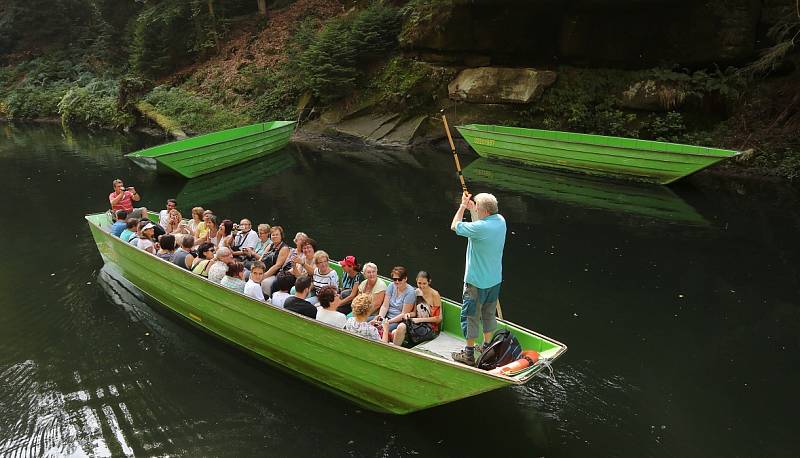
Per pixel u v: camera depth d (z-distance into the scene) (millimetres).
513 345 4160
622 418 4402
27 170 13578
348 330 4508
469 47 15141
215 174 13039
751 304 6172
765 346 5359
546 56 14812
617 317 5949
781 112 11680
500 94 14492
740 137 11734
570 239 8219
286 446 4207
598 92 13633
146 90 20547
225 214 9742
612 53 13688
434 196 10578
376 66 16797
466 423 4410
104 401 4777
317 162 13812
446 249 7930
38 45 26469
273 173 12836
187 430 4398
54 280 7223
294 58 17859
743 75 12234
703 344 5410
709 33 12344
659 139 12367
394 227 8867
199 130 17641
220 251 5672
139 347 5637
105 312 6375
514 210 9641
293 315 4656
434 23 15156
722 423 4320
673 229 8516
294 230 8797
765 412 4441
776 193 9945
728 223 8648
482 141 13539
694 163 10336
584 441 4164
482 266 4176
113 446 4246
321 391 4949
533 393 4727
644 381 4848
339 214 9578
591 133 13336
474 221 4164
